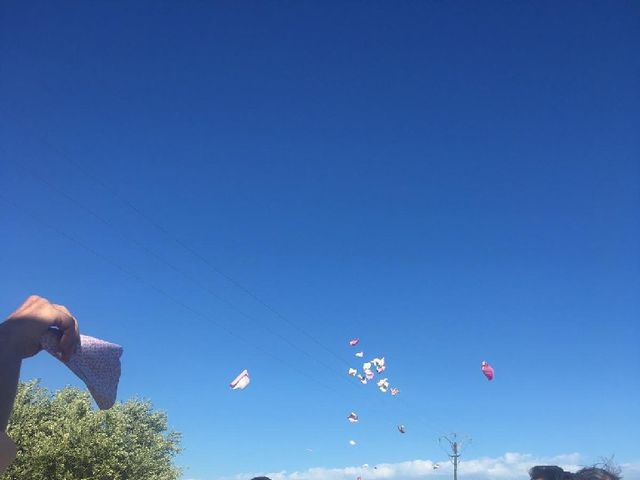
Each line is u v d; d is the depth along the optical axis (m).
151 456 23.06
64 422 20.48
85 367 1.41
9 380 1.18
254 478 4.84
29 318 1.29
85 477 19.59
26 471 19.17
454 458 41.06
